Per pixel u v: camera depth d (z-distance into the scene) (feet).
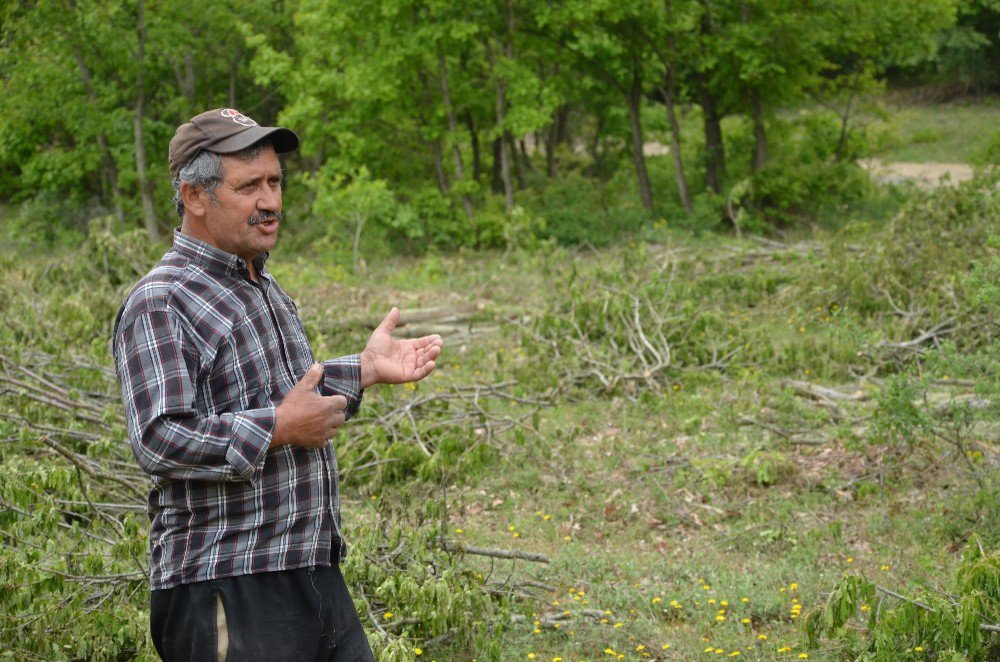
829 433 23.76
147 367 7.90
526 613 15.07
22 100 60.13
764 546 18.88
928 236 32.86
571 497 21.67
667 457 23.13
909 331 29.27
